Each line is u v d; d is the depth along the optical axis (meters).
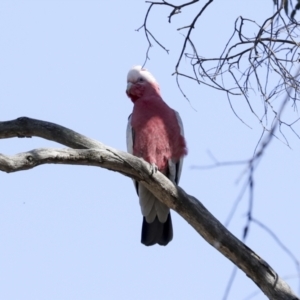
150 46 9.20
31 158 8.57
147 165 9.73
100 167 9.55
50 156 8.76
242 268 9.49
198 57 8.57
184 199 9.84
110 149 9.53
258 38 8.13
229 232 9.56
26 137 9.93
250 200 4.99
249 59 8.16
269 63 7.96
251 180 4.99
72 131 9.72
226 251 9.52
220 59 8.52
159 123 11.96
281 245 5.26
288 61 8.02
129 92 12.57
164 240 11.97
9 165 8.40
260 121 7.92
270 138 5.07
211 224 9.66
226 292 4.85
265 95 7.95
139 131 12.04
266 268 9.38
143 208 11.86
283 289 9.30
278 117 6.05
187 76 8.71
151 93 12.42
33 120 9.88
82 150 9.17
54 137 9.73
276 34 8.25
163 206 11.77
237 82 8.35
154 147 11.92
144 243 12.02
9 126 9.83
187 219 9.89
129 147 12.24
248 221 5.10
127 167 9.61
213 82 8.48
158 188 9.86
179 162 12.22
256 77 8.04
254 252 9.47
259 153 5.00
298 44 8.00
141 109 12.18
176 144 12.07
